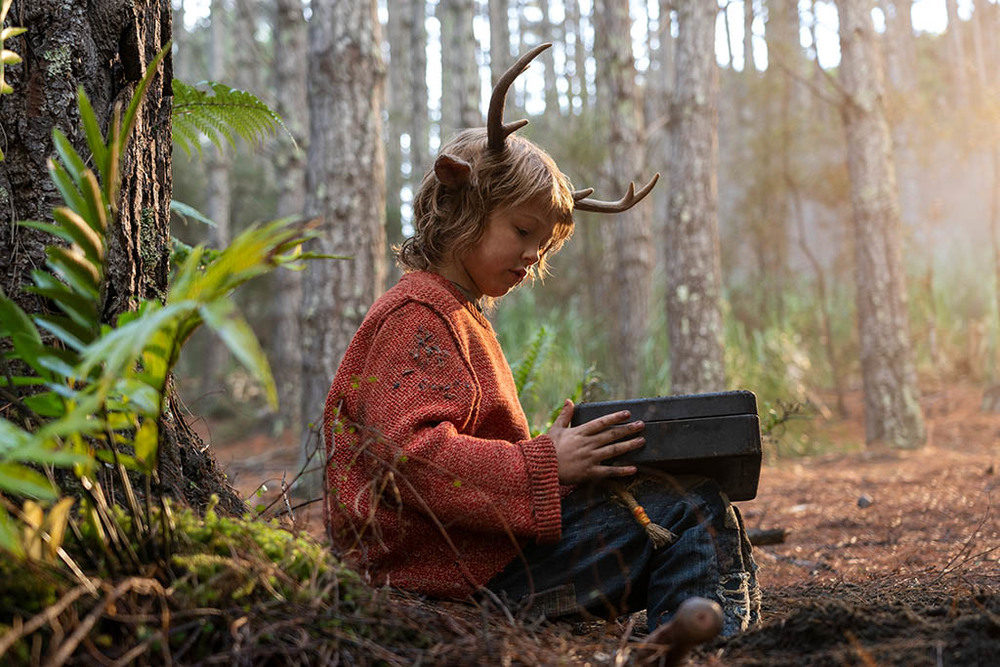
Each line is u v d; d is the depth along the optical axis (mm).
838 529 4230
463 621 1704
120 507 1600
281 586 1494
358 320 7531
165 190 2191
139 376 1387
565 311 14164
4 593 1294
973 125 15922
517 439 2043
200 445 2100
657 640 1506
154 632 1301
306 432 7461
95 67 1967
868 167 9594
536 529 1845
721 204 19688
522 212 2062
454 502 1839
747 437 1898
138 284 2016
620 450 1904
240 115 2797
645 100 17422
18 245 1823
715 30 8961
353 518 1904
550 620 1925
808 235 21203
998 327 12477
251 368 1085
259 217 17688
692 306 8727
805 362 10555
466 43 12344
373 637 1505
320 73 7672
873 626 1677
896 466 7125
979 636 1587
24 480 1217
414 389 1902
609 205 2301
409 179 18203
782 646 1681
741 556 1966
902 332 9414
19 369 1753
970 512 4344
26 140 1859
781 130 15438
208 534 1527
